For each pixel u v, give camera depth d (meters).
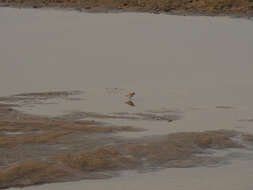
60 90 26.72
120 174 18.03
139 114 23.25
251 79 30.02
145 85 28.16
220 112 24.02
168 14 51.16
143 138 20.25
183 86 28.19
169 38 40.72
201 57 35.09
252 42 39.81
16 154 18.64
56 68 31.38
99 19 48.12
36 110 23.22
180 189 16.86
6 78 28.83
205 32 43.16
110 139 20.02
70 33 41.69
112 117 22.69
